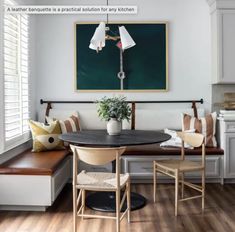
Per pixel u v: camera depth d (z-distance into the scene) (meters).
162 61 4.30
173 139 3.87
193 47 4.31
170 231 2.48
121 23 4.28
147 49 4.30
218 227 2.55
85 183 2.38
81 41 4.30
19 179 2.85
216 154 3.74
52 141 3.63
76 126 4.02
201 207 3.00
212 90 4.30
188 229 2.52
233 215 2.81
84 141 2.56
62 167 3.37
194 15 4.29
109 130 2.96
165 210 2.93
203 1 4.29
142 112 4.23
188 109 4.27
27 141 3.97
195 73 4.33
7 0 3.28
